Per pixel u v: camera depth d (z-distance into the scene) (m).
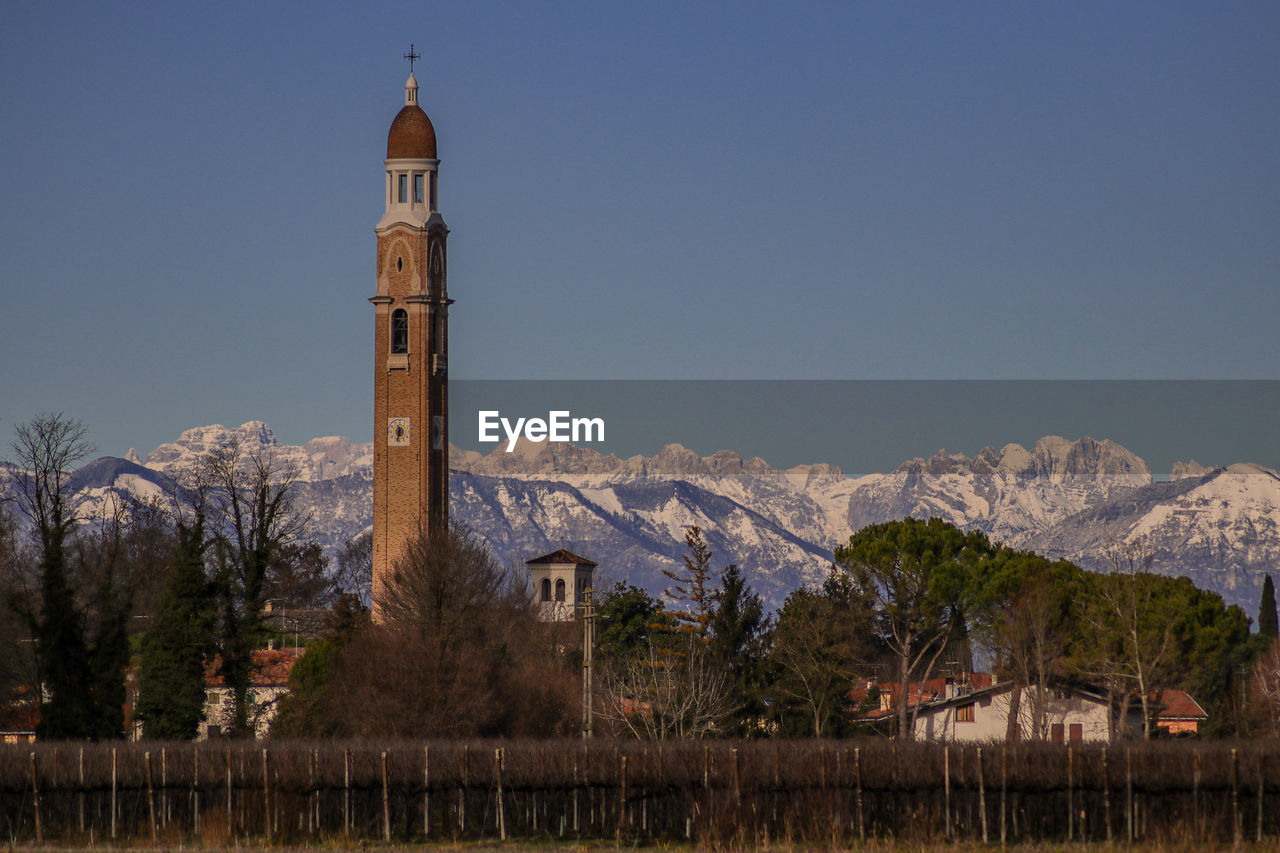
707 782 163.62
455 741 191.12
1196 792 161.00
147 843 157.00
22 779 166.38
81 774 167.12
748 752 168.50
